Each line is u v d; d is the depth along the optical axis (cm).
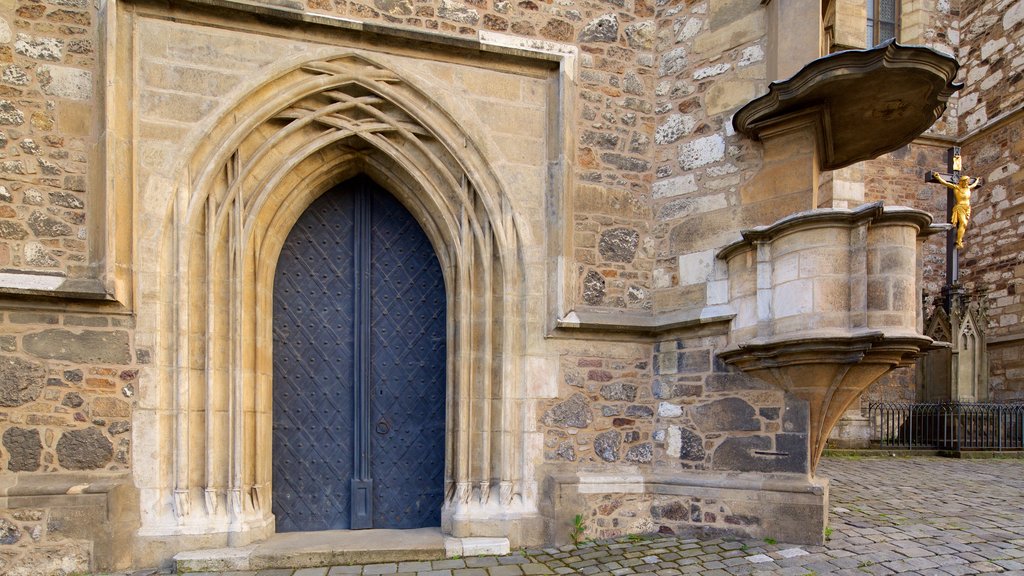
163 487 397
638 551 419
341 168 469
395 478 480
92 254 392
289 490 460
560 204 470
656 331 492
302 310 474
